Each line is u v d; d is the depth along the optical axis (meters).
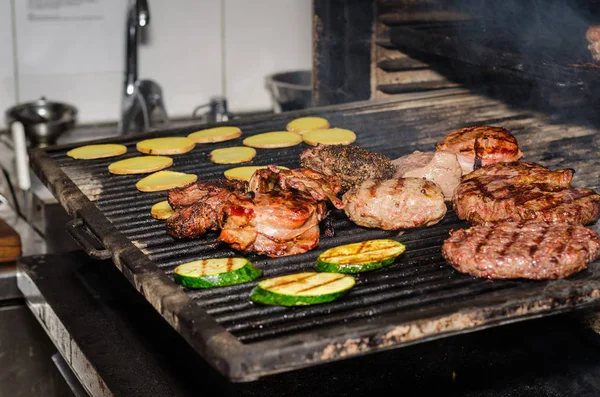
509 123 1.52
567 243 1.10
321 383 1.23
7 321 1.53
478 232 1.15
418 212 1.21
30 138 1.87
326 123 1.52
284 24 2.10
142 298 1.35
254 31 2.08
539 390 1.23
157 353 1.23
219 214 1.18
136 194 1.33
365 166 1.29
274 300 1.07
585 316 1.28
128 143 1.50
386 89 1.67
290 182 1.21
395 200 1.21
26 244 1.67
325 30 1.67
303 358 0.98
